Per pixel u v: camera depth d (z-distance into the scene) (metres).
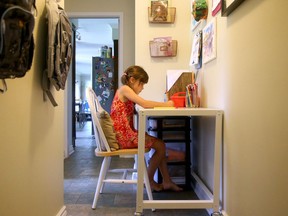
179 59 2.69
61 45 1.33
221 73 1.61
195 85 2.05
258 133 1.10
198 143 2.26
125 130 1.90
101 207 1.87
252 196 1.16
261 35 1.07
